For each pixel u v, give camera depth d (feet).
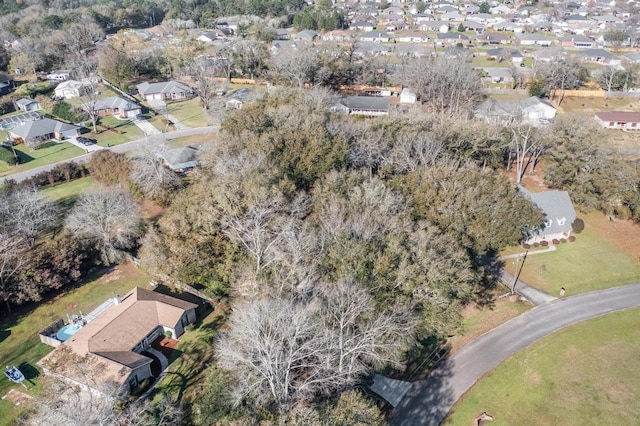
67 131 320.91
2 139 320.50
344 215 158.61
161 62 461.78
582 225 212.02
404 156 210.38
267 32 566.36
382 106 343.87
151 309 155.74
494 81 431.43
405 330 129.18
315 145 201.05
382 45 536.01
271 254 151.53
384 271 136.46
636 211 209.87
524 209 181.47
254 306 120.57
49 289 171.12
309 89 355.97
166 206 225.35
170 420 119.03
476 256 171.73
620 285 181.68
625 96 396.98
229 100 367.86
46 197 224.33
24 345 151.33
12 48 498.69
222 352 115.96
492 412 129.18
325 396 115.96
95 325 148.97
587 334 155.84
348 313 123.65
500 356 147.13
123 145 307.78
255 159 183.62
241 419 97.40
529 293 177.27
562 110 367.45
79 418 99.45
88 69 439.22
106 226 189.57
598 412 127.95
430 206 170.60
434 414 127.85
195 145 287.07
